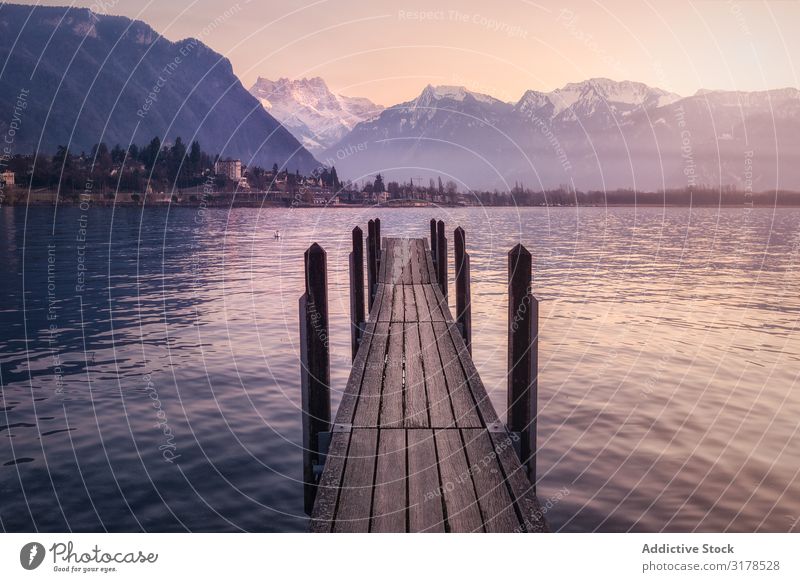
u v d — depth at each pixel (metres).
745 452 8.62
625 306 22.95
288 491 7.50
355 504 4.10
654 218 122.69
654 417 10.14
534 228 77.00
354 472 4.53
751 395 11.51
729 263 41.25
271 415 10.22
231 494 7.43
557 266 37.28
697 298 25.48
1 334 17.38
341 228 74.19
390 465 4.64
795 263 42.03
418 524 3.88
